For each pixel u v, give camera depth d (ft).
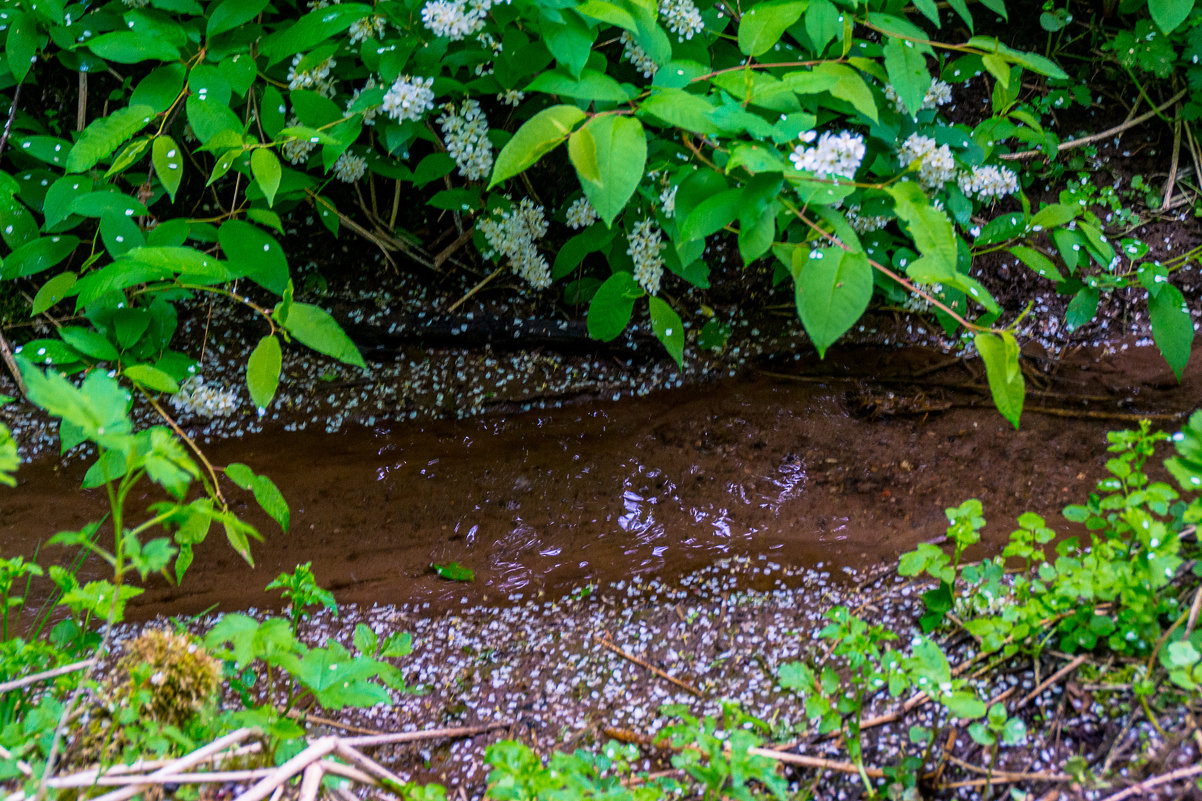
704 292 11.12
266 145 7.91
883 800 5.52
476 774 6.29
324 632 8.03
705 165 7.61
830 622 7.42
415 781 6.21
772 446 10.23
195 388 8.52
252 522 9.59
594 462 10.21
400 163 10.32
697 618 7.91
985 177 9.02
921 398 10.39
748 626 7.64
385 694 5.14
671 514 9.64
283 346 10.94
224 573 9.04
